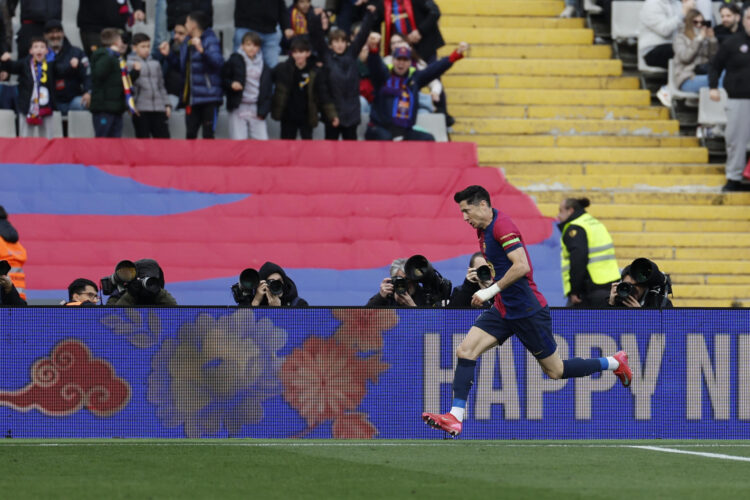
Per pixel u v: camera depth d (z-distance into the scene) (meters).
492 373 35.25
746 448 32.19
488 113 69.25
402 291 37.56
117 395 34.62
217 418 34.72
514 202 59.34
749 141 63.62
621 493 22.53
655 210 62.62
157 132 62.12
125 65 60.66
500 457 29.14
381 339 35.06
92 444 32.31
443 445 32.56
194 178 59.16
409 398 35.06
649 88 72.25
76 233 56.81
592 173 65.62
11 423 34.53
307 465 27.02
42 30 64.31
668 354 35.50
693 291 58.44
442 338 35.12
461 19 74.50
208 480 24.20
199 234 57.19
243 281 37.38
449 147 61.66
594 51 73.31
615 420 35.41
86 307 34.69
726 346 35.59
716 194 63.62
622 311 35.41
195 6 64.25
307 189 59.53
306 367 34.91
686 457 29.45
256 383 34.81
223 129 64.75
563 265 49.16
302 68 61.53
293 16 65.06
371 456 29.16
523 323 30.77
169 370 34.72
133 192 58.69
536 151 66.06
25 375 34.59
